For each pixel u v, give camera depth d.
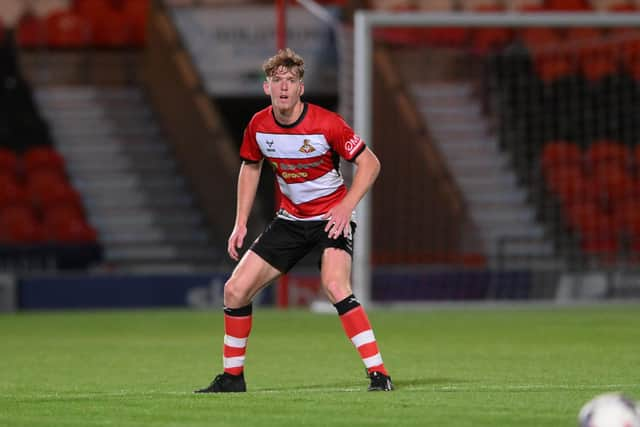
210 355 41.28
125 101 90.81
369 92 64.50
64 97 90.56
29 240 78.62
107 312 69.06
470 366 35.75
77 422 22.61
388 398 25.59
